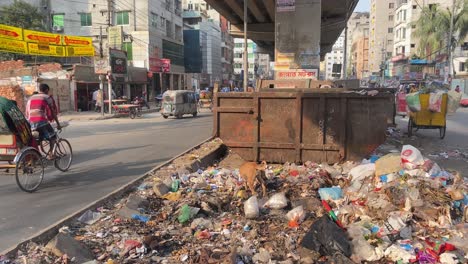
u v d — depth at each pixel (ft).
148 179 25.67
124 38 142.82
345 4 98.53
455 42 164.55
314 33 69.77
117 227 17.22
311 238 14.93
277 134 28.68
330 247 14.47
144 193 22.29
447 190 19.20
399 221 16.24
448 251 14.28
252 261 14.19
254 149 29.04
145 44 144.15
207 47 223.10
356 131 27.58
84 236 16.38
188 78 193.06
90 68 108.47
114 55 111.65
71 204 21.25
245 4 68.44
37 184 24.61
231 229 17.25
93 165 32.24
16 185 25.54
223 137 29.48
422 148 38.60
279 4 70.38
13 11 128.47
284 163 28.91
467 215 17.42
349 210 18.02
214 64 232.94
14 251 14.53
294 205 19.79
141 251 14.80
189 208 18.57
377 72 313.73
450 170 27.32
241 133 29.22
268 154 29.04
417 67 189.47
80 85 106.32
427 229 16.24
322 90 34.04
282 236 16.29
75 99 102.94
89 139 49.57
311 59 69.97
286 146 28.50
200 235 16.40
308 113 28.12
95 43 143.02
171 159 32.12
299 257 14.46
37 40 95.86
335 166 27.22
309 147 28.12
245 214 18.49
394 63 253.03
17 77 99.19
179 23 180.34
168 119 82.28
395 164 22.02
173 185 23.61
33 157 24.41
